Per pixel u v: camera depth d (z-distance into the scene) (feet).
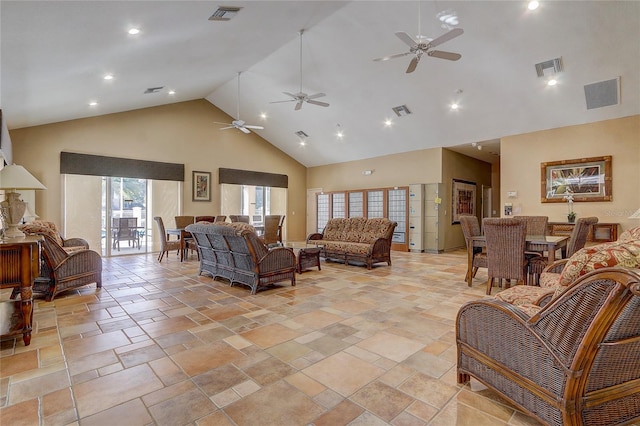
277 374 6.69
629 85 16.47
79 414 5.35
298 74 22.59
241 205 31.96
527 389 4.87
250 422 5.17
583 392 4.31
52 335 8.75
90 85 16.84
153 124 26.18
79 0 8.92
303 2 14.06
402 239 28.71
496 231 12.26
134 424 5.12
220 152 30.45
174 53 15.78
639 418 4.82
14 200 9.96
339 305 11.57
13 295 12.27
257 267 13.17
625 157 18.33
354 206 32.40
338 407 5.57
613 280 3.65
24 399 5.78
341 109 25.67
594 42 14.90
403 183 29.19
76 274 12.89
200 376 6.60
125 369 6.89
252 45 18.03
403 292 13.44
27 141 20.75
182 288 14.12
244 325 9.55
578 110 18.93
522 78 17.92
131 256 24.38
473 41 16.40
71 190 22.39
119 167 24.18
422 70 19.39
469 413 5.41
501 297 7.55
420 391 6.08
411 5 15.23
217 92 27.94
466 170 30.50
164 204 26.86
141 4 10.17
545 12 14.15
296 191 37.22
